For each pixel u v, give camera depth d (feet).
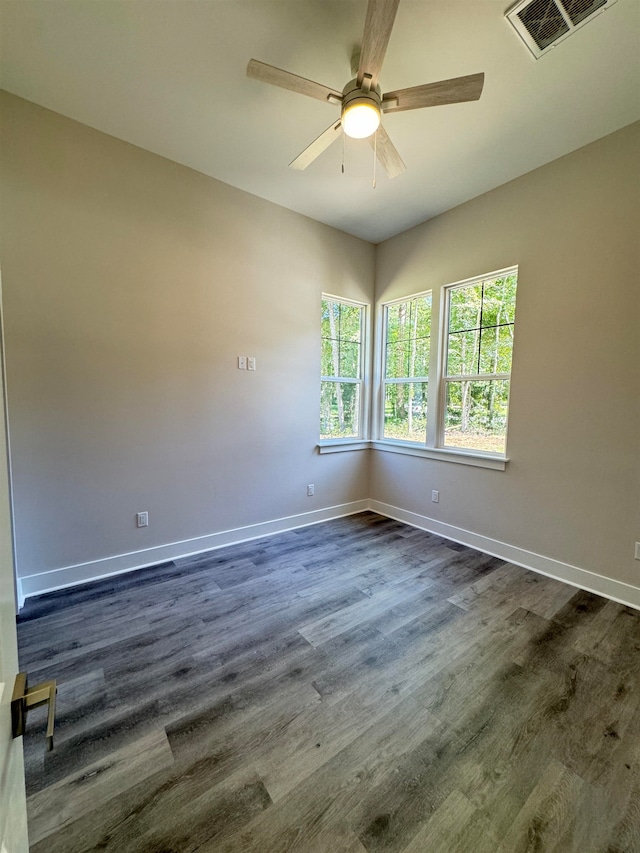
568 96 6.53
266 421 10.84
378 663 5.84
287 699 5.14
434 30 5.39
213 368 9.68
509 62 5.89
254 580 8.38
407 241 11.98
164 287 8.74
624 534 7.57
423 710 4.98
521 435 9.17
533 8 5.07
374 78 5.17
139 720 4.78
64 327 7.57
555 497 8.60
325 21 5.35
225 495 10.19
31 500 7.47
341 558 9.56
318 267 11.57
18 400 7.20
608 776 4.12
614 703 5.09
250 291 10.17
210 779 4.06
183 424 9.30
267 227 10.32
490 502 9.94
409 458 12.21
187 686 5.35
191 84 6.46
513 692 5.28
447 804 3.84
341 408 12.99
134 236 8.24
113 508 8.46
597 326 7.78
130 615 7.02
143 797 3.87
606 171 7.52
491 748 4.45
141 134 7.77
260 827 3.62
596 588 7.95
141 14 5.23
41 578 7.69
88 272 7.75
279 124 7.41
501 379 9.81
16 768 1.96
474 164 8.48
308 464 11.96
